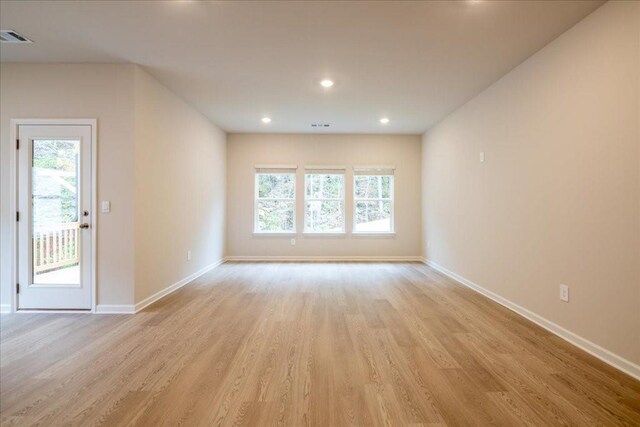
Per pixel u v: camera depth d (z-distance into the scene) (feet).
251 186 22.43
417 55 10.89
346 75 12.53
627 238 7.36
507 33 9.45
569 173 9.08
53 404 6.13
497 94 12.86
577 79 8.80
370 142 22.52
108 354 8.21
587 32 8.47
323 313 11.43
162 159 13.48
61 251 11.60
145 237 12.21
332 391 6.59
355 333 9.61
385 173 22.57
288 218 22.80
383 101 15.51
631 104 7.26
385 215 22.81
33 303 11.60
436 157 19.62
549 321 9.89
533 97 10.66
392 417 5.78
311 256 22.58
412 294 13.94
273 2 8.16
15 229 11.55
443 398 6.36
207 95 14.74
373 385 6.81
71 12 8.56
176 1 8.11
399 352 8.36
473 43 10.06
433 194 20.13
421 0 8.05
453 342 8.98
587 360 7.93
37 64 11.48
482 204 14.01
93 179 11.44
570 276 9.03
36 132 11.51
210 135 19.06
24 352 8.34
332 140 22.49
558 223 9.48
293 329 9.93
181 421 5.65
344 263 21.44
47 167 11.60
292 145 22.45
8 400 6.26
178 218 14.98
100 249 11.50
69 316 11.10
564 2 7.97
